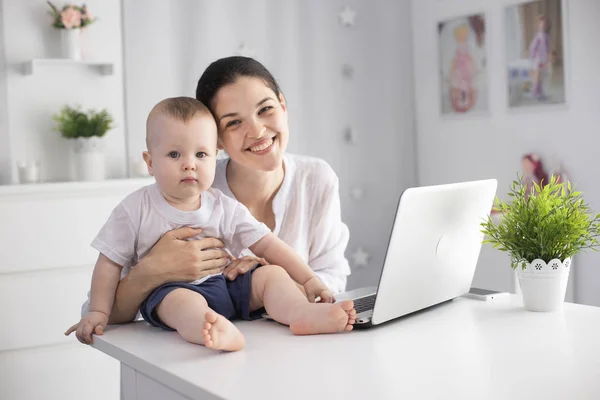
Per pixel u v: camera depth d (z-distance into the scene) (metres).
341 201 3.88
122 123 3.27
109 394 2.94
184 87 3.41
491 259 3.43
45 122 3.12
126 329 1.43
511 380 1.03
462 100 3.66
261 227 1.56
